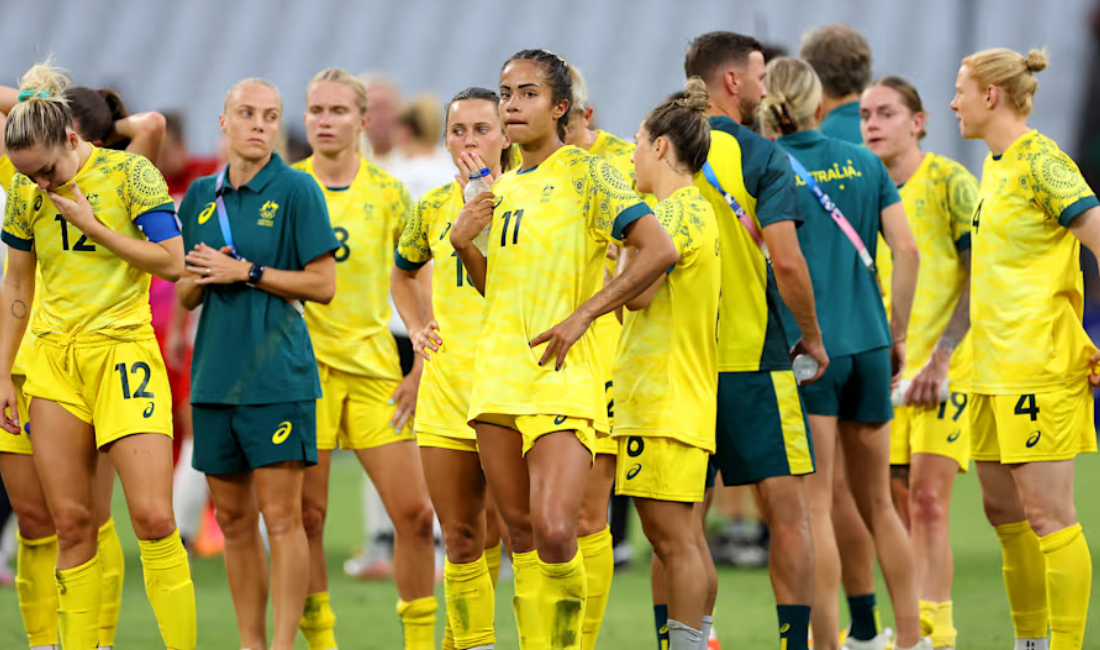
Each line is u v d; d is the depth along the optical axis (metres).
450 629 20.19
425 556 20.28
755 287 17.73
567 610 15.73
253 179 19.09
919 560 22.22
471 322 18.27
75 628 17.84
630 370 17.03
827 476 19.22
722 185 17.83
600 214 15.95
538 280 15.97
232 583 18.94
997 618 25.09
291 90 70.44
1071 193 18.25
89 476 18.05
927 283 22.97
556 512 15.53
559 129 16.75
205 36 74.06
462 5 74.69
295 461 18.69
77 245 17.80
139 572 30.91
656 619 18.67
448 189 18.77
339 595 28.52
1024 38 66.81
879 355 19.77
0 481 28.75
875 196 20.34
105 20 75.06
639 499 16.97
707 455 17.08
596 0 74.06
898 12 67.69
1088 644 22.11
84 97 19.38
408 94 70.00
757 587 29.72
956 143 57.34
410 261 19.19
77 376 17.80
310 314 21.05
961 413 22.33
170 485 17.81
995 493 19.73
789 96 20.08
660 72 69.56
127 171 18.05
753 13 70.56
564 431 15.78
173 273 17.94
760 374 17.62
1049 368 18.58
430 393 18.45
